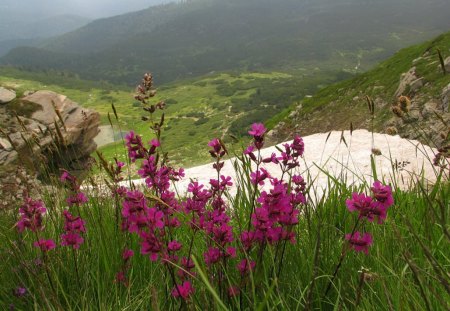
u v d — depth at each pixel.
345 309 2.31
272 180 2.69
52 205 3.98
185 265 2.48
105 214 4.05
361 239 2.27
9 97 20.03
